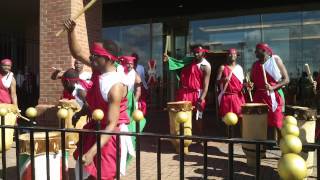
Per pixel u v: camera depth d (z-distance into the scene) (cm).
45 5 927
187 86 806
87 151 364
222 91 756
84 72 735
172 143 783
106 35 1483
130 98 598
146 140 913
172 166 662
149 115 1380
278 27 1325
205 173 282
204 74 798
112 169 367
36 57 1595
